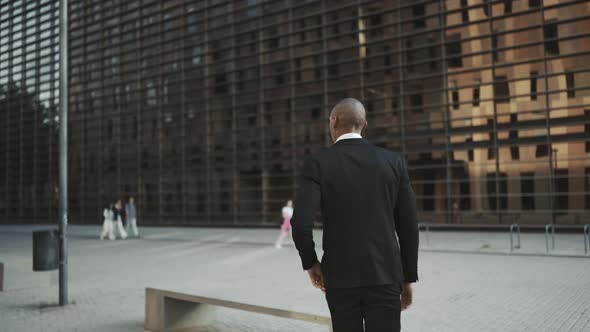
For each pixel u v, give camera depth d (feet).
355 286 7.59
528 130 69.77
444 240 54.19
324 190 7.92
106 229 68.13
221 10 97.91
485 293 24.90
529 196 70.08
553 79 68.13
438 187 77.71
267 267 36.32
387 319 7.62
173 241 63.05
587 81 66.03
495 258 39.04
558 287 26.27
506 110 71.26
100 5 116.47
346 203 7.82
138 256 45.78
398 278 7.77
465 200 74.90
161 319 18.58
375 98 79.46
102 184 115.14
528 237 56.70
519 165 70.69
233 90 96.02
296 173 88.48
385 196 7.98
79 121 120.26
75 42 121.90
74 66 121.49
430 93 77.30
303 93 88.33
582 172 66.28
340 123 8.62
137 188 108.58
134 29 109.81
